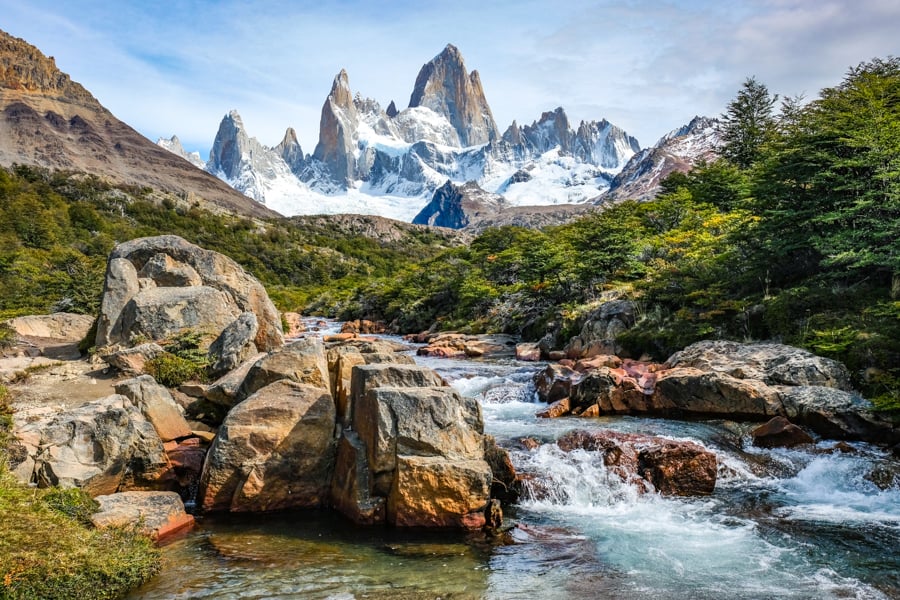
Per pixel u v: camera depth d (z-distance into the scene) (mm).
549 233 70500
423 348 40000
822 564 10945
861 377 20344
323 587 9758
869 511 13688
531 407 23438
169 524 12141
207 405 17484
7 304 47438
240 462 13516
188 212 152500
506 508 13961
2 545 8891
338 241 165125
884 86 29531
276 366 15383
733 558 11203
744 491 14984
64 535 9703
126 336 23438
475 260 73438
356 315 76250
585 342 33188
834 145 26125
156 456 13922
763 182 29312
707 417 20719
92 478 12641
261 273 118312
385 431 12828
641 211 54062
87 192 142625
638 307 33125
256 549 11352
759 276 29281
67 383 19312
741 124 60438
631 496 14422
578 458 15859
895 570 10703
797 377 20781
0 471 11211
